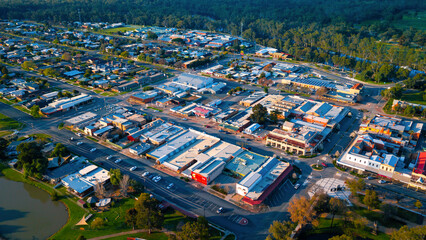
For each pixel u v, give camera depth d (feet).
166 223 466.29
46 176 572.92
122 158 639.76
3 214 494.59
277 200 515.50
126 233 451.12
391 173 558.56
